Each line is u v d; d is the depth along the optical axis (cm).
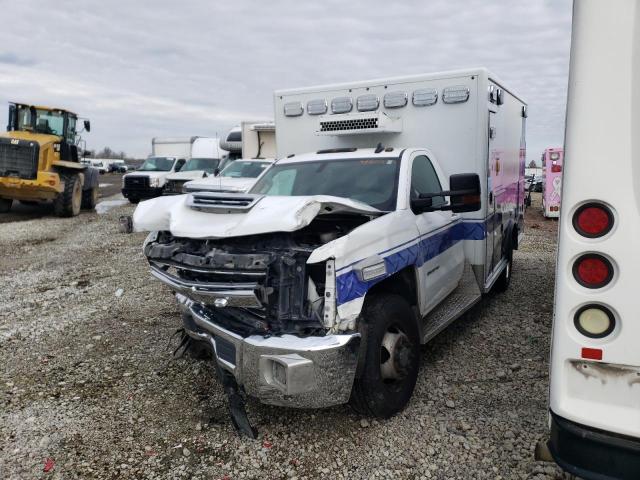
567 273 215
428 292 442
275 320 341
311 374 315
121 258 1009
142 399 418
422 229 434
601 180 206
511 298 698
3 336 569
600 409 212
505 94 658
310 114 638
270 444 351
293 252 338
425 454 333
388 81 588
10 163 1590
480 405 392
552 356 223
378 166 469
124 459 338
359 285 338
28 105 1738
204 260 338
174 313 638
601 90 205
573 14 213
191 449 347
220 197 376
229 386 362
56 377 462
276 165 541
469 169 554
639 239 201
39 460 337
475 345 518
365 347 348
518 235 817
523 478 303
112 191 3419
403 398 382
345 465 325
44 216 1780
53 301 712
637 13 199
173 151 2652
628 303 204
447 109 560
